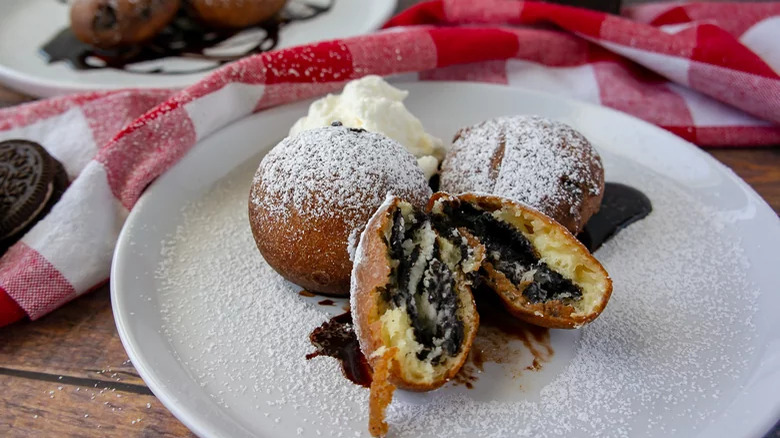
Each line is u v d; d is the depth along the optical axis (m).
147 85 0.43
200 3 0.47
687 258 0.33
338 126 0.32
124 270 0.31
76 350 0.30
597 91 0.42
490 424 0.27
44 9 0.51
